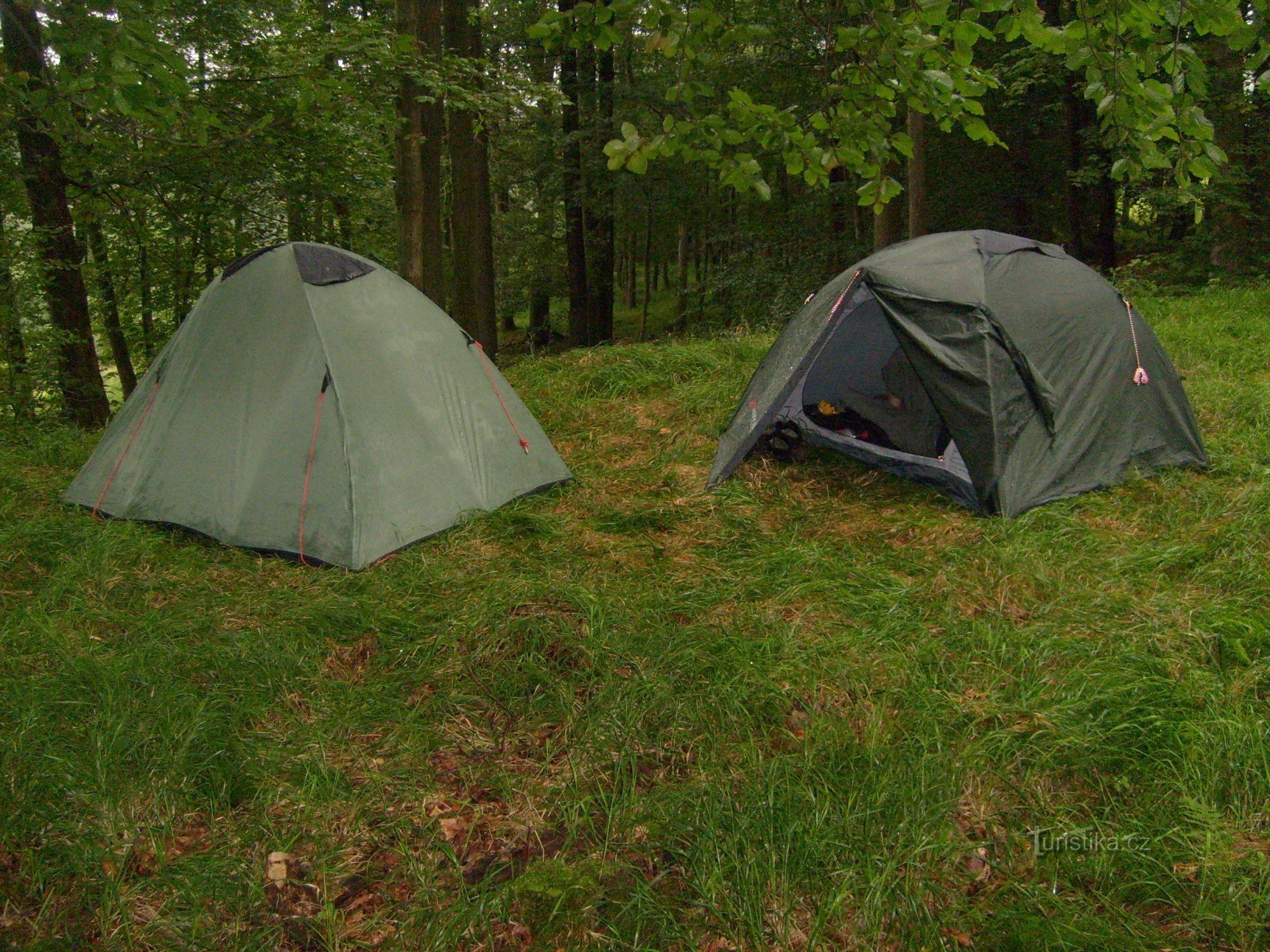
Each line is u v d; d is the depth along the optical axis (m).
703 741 3.16
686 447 6.48
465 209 12.33
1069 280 5.60
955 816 2.75
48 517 5.05
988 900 2.46
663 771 3.03
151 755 3.03
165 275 12.69
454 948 2.37
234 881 2.56
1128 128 2.00
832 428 6.37
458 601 4.25
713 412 7.22
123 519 5.11
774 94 12.78
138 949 2.36
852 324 6.46
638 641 3.77
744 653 3.62
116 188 9.42
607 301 18.30
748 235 15.66
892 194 2.41
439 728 3.33
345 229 12.38
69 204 9.19
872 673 3.52
